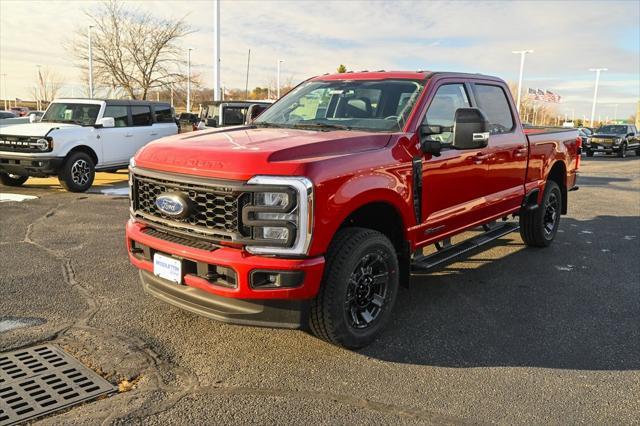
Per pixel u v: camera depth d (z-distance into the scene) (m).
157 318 4.43
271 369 3.67
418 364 3.82
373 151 3.96
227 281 3.51
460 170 4.93
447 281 5.77
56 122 12.19
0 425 2.93
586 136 32.62
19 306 4.60
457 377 3.65
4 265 5.71
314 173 3.42
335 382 3.52
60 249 6.40
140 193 4.02
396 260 4.17
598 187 14.94
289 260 3.39
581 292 5.50
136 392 3.31
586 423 3.15
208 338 4.11
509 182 5.93
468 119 4.28
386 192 3.99
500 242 7.61
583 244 7.64
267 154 3.43
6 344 3.88
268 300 3.51
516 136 6.00
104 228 7.55
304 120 4.95
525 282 5.79
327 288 3.66
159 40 34.56
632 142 32.06
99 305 4.68
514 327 4.55
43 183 12.34
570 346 4.20
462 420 3.14
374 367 3.75
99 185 12.27
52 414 3.05
